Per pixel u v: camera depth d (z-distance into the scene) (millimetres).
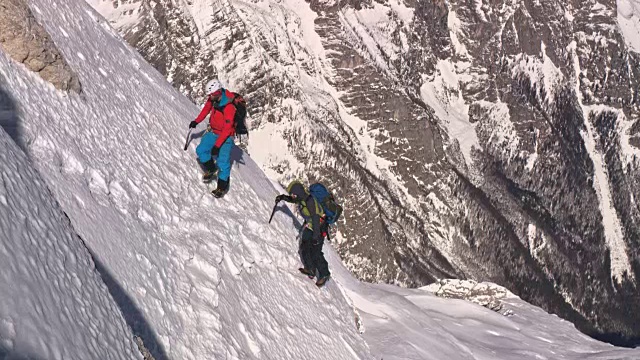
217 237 7133
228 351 5504
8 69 5297
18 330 1730
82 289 2330
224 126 7762
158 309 4883
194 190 7633
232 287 6672
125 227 5355
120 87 7898
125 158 6449
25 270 1962
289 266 9039
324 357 7918
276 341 6852
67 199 4766
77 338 2049
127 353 2424
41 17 6992
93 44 8203
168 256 5762
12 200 2180
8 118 4852
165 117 8688
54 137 5281
